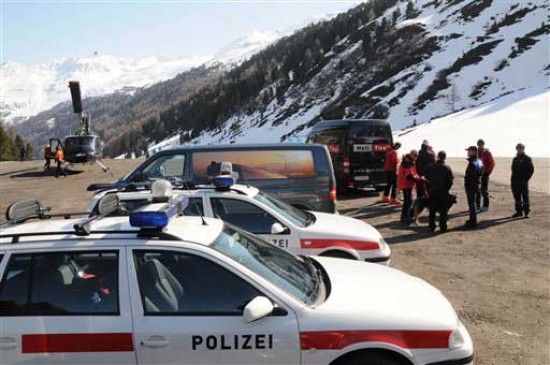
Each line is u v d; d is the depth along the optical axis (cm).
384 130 1761
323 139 1869
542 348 573
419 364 386
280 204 775
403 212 1287
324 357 380
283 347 380
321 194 1022
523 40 16288
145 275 397
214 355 379
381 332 384
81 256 402
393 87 16938
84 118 4191
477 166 1173
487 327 632
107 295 392
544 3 17688
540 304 703
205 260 402
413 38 19338
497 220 1256
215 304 390
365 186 1739
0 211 1808
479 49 16825
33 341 381
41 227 445
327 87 19650
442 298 450
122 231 416
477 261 918
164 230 425
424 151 1420
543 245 1007
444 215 1156
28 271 398
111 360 379
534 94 8031
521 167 1263
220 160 1034
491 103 8369
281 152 1034
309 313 388
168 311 388
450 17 19962
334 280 453
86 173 3366
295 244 710
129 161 4516
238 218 728
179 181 907
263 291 394
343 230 728
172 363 379
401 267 892
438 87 15762
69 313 388
